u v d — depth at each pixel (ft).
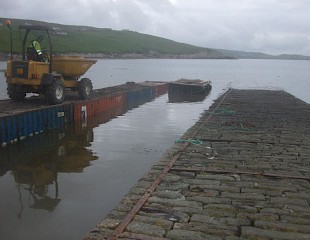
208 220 16.35
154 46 595.88
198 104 77.20
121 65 313.73
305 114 51.26
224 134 36.29
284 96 77.61
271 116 49.14
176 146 30.91
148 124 51.90
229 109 56.18
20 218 20.27
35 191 24.67
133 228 15.46
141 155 34.58
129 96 72.64
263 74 248.93
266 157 27.45
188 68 307.17
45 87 45.27
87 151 35.83
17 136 37.58
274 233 15.12
